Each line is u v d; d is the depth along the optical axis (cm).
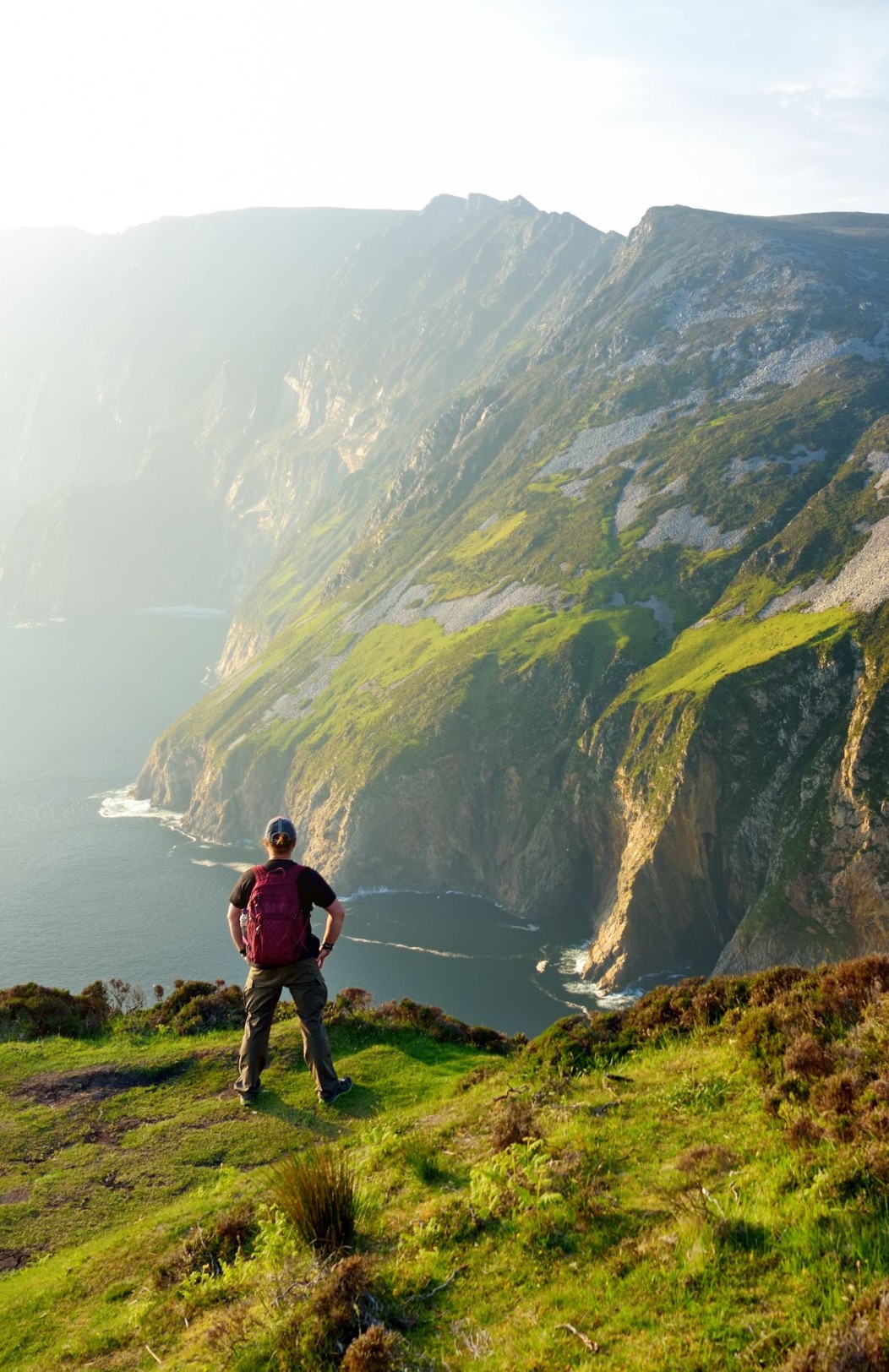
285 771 16788
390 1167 963
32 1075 1501
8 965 11262
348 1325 653
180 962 11362
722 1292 599
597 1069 1195
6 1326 824
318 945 1188
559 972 11256
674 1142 876
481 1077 1326
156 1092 1412
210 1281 799
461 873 14362
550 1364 568
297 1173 811
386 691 16638
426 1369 599
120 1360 729
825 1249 612
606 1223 730
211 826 16750
